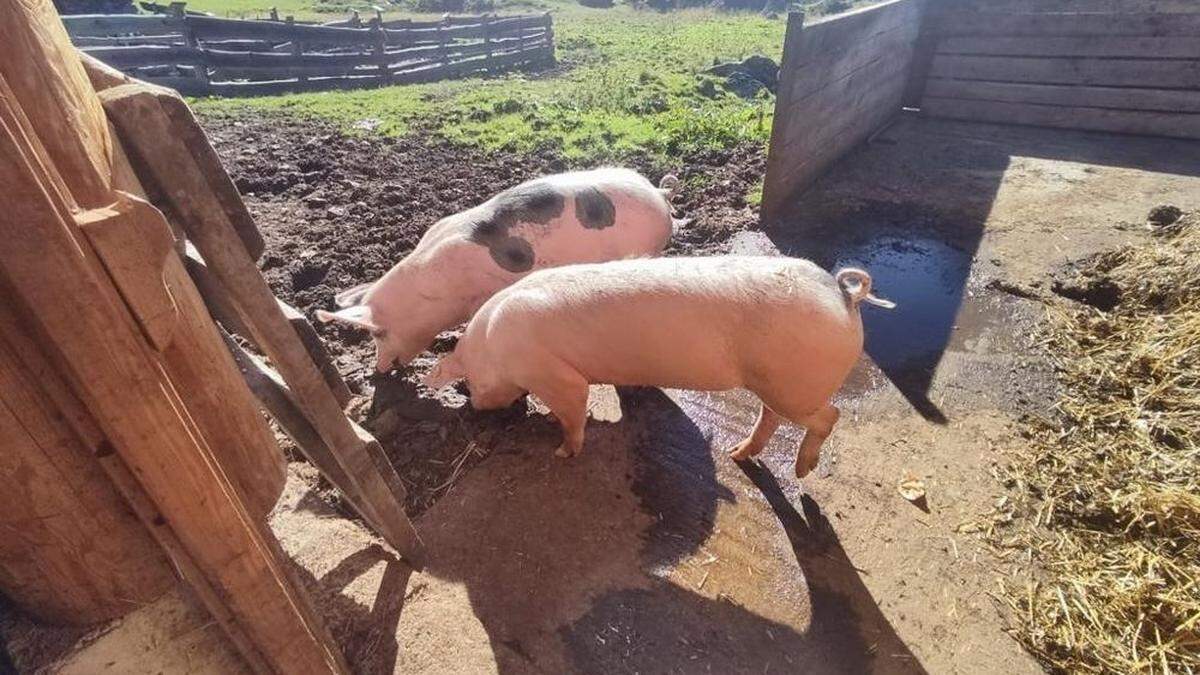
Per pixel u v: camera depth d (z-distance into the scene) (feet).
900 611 8.30
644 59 45.09
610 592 8.53
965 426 11.12
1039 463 10.27
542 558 8.93
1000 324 13.71
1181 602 7.93
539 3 95.35
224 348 4.98
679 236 17.63
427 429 11.30
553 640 7.93
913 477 10.17
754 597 8.50
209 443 4.72
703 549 9.13
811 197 19.99
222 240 5.08
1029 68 25.30
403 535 8.09
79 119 3.49
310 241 17.25
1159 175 20.44
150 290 3.54
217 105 29.81
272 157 22.82
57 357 3.32
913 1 24.70
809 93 18.24
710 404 11.82
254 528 4.80
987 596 8.41
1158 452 10.07
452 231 12.44
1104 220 17.62
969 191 20.02
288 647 5.24
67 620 4.49
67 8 43.55
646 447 10.87
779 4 81.76
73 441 3.75
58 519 3.89
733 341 8.57
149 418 3.68
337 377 7.39
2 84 2.73
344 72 37.27
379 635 7.78
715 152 23.39
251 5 74.84
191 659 4.96
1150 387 11.30
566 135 25.52
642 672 7.66
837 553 9.04
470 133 25.96
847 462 10.49
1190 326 12.28
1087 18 23.49
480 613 8.17
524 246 12.47
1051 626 8.00
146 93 4.36
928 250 16.72
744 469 10.45
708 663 7.76
